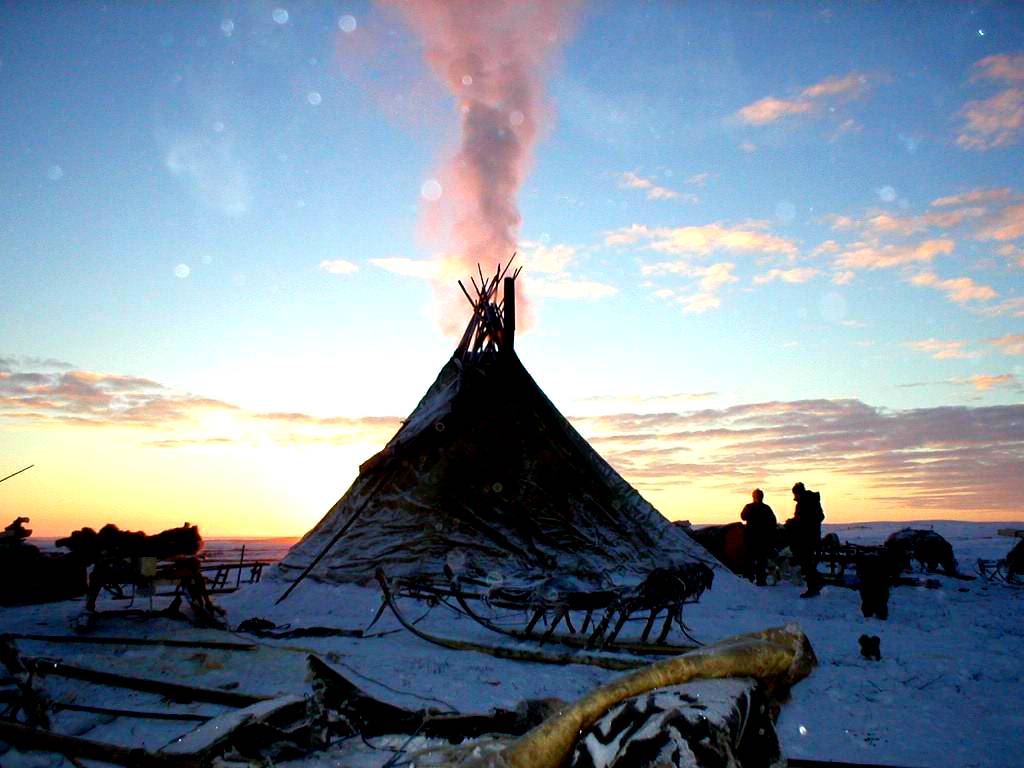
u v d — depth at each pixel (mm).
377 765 4504
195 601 10359
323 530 15289
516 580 11016
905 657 8797
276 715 4793
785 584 16641
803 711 6340
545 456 15078
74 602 13031
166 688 6363
